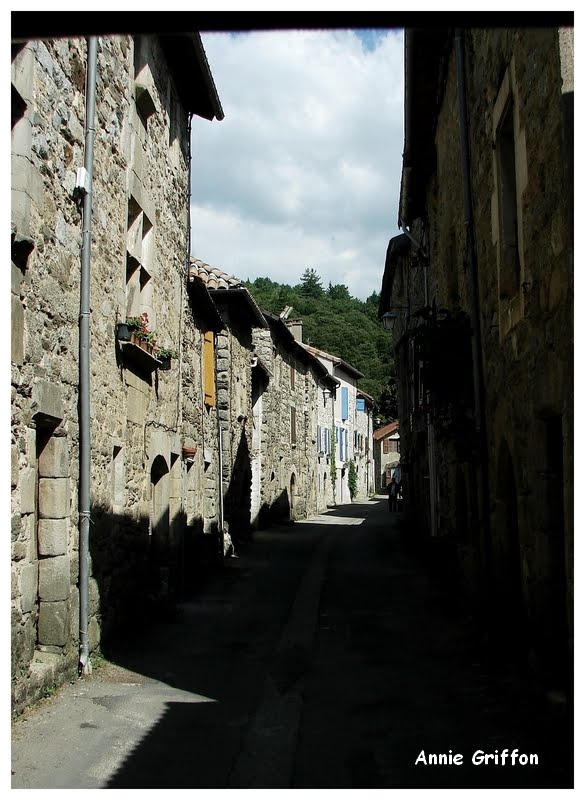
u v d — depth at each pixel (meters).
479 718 5.41
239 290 16.05
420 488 16.66
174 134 11.35
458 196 9.59
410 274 18.45
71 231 6.55
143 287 9.66
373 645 7.86
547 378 4.87
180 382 11.60
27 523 5.58
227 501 16.23
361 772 4.49
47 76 5.99
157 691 6.18
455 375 8.66
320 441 37.25
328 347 63.22
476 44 7.71
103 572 7.43
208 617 9.48
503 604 7.01
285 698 6.01
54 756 4.67
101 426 7.49
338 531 22.77
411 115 11.94
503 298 6.60
